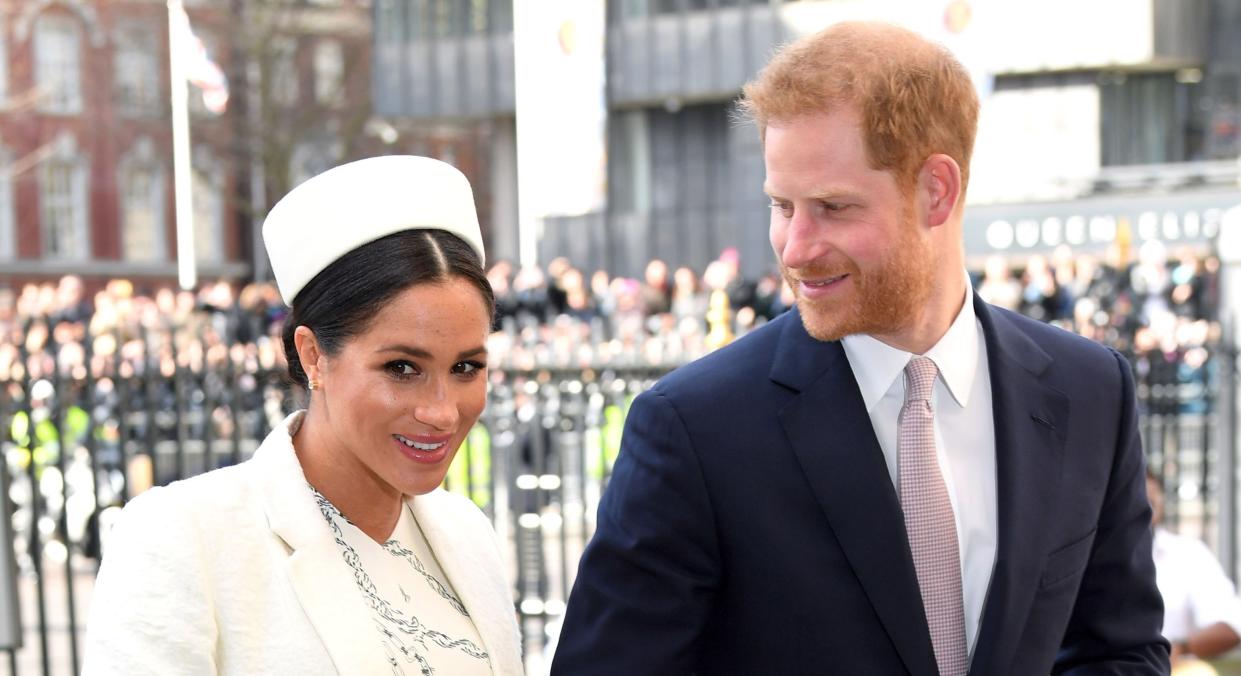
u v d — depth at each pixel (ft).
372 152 158.92
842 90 8.71
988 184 112.98
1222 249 32.35
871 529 9.32
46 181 151.02
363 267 8.35
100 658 8.02
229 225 162.71
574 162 127.34
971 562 9.66
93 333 33.40
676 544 9.46
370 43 152.56
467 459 28.76
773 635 9.45
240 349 30.55
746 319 38.24
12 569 20.93
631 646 9.44
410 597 9.16
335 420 8.63
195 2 143.64
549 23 125.18
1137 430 10.50
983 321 10.09
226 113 145.69
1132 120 113.91
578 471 33.58
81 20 150.51
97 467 26.58
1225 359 31.14
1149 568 10.49
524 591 29.40
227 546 8.50
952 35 50.21
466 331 8.43
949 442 9.80
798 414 9.52
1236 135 111.24
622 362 29.40
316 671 8.38
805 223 8.95
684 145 128.57
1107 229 73.46
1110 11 109.60
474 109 136.77
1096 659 10.41
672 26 124.88
